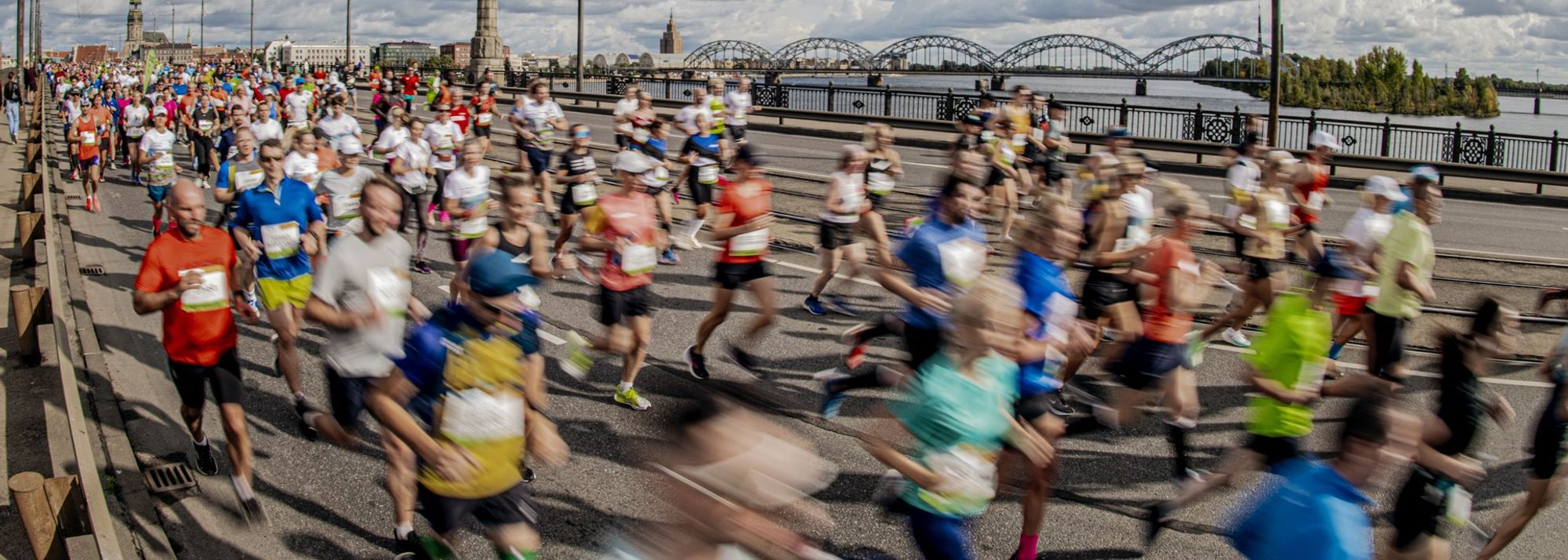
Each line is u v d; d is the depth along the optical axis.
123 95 25.61
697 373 7.90
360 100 44.50
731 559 2.71
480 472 4.03
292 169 10.56
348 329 5.13
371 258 5.21
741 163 7.57
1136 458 6.73
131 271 12.02
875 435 4.05
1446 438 4.77
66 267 12.12
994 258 12.36
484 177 9.99
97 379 8.04
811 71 77.81
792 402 7.52
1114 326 7.34
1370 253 7.60
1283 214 8.72
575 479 6.18
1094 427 6.55
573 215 11.06
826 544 5.40
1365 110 64.50
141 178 19.62
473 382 3.97
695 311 10.11
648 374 8.14
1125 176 7.93
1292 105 63.97
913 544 5.41
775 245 13.08
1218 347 9.25
